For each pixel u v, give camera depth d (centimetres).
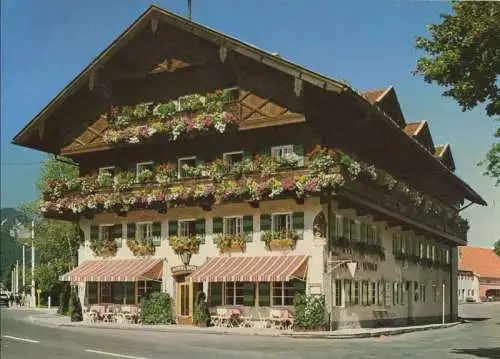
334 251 3294
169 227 3716
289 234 3306
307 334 2936
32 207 5712
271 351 2136
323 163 3131
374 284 3781
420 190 4622
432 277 5022
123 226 3888
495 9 1712
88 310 3931
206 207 3556
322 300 3167
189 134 3528
